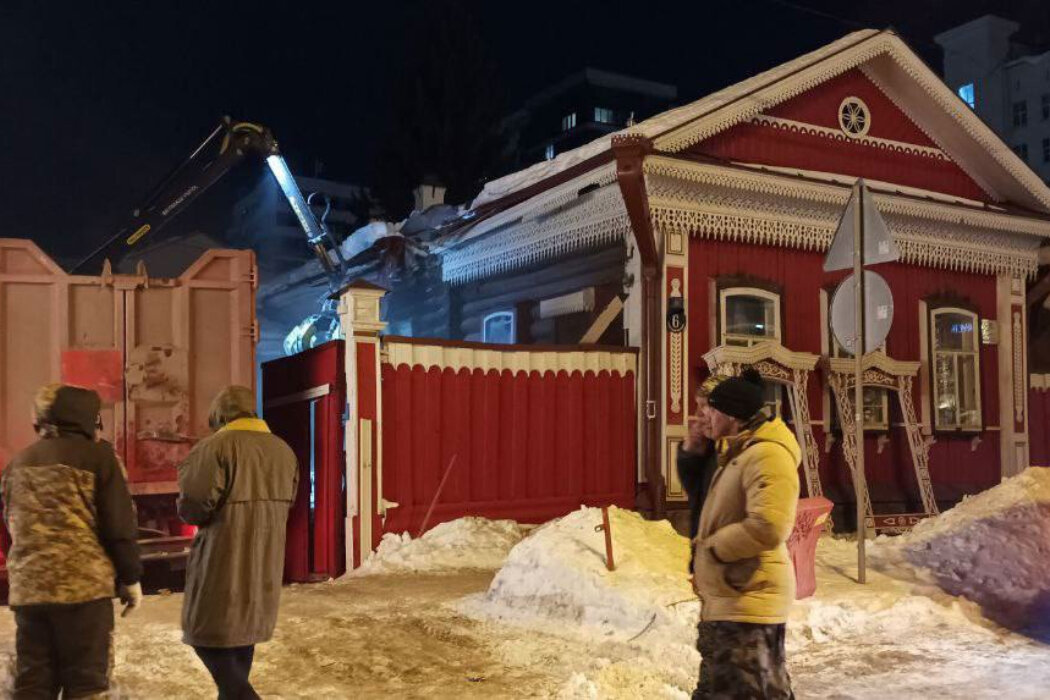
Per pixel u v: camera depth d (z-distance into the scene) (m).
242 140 12.93
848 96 13.89
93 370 8.60
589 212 12.95
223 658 4.37
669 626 6.62
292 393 10.90
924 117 14.47
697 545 4.07
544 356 11.34
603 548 7.66
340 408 9.94
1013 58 57.03
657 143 11.50
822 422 12.88
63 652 4.36
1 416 8.34
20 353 8.45
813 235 13.10
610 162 11.80
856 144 13.88
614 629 6.86
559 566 7.41
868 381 12.93
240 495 4.41
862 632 7.31
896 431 13.61
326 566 9.88
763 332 12.81
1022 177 14.54
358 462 9.74
